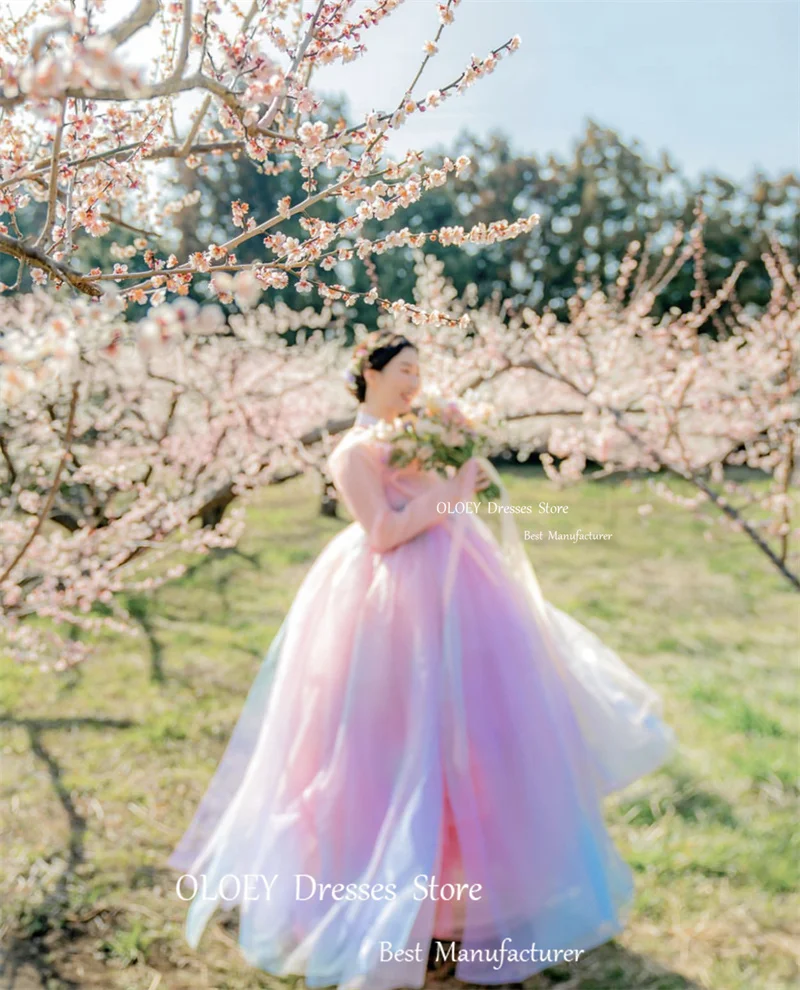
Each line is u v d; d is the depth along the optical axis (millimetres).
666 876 2605
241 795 2275
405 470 2326
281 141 1479
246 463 4496
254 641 4855
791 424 3943
